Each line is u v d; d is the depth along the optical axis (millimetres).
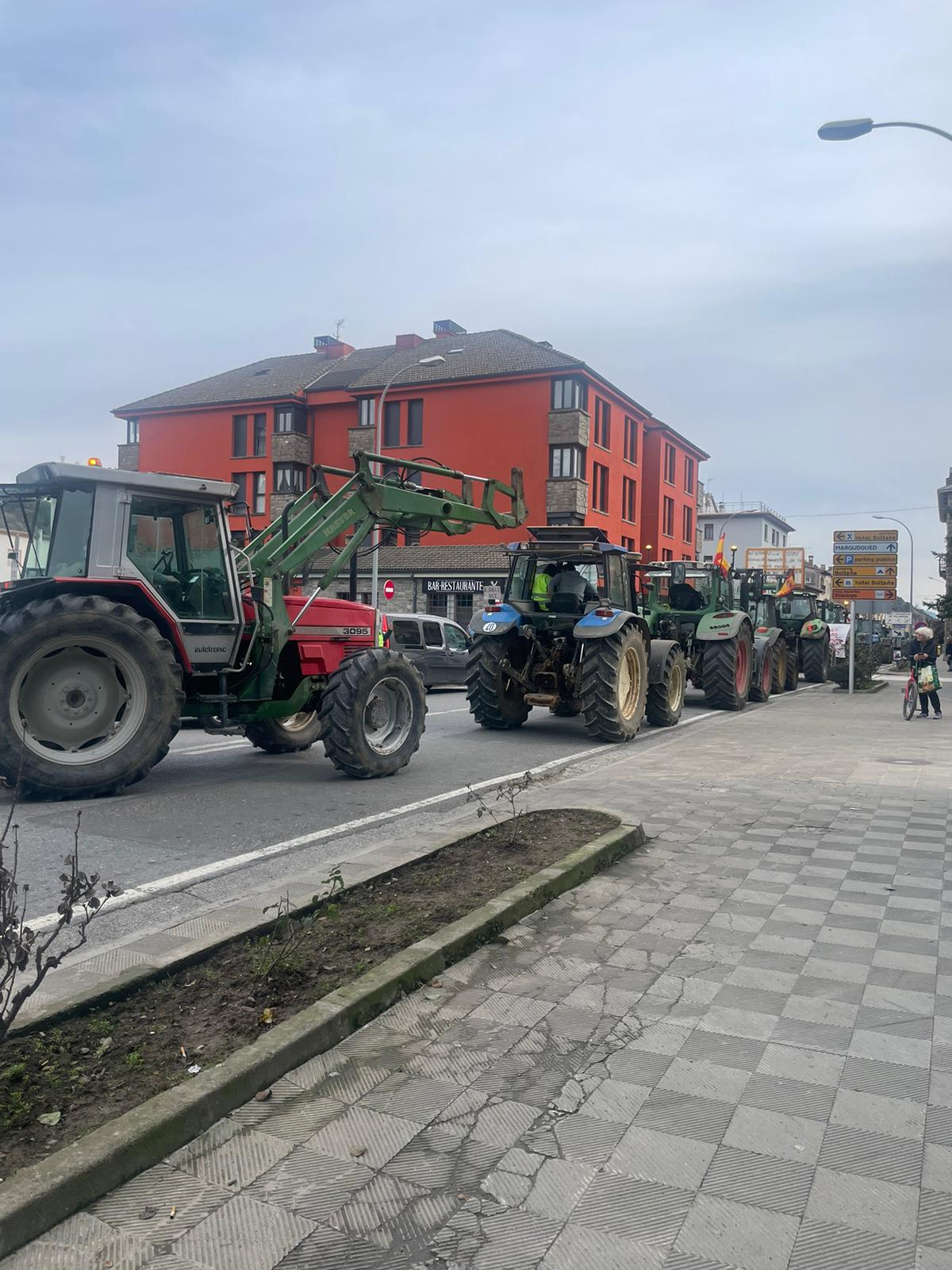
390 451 38938
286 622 8602
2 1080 2621
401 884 4609
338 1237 2125
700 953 3922
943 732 12344
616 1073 2900
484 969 3705
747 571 18969
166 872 5465
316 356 48750
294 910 4047
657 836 6004
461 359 39250
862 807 6949
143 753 7422
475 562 36375
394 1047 3033
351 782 8469
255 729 9945
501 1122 2611
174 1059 2809
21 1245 2061
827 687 23203
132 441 45312
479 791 7945
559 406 35906
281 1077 2797
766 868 5262
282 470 41375
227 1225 2154
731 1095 2781
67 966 3582
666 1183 2348
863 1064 2990
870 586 20328
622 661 11375
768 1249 2111
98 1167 2225
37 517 8055
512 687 12555
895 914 4465
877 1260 2078
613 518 39688
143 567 7766
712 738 11562
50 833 6324
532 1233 2152
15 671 6891
